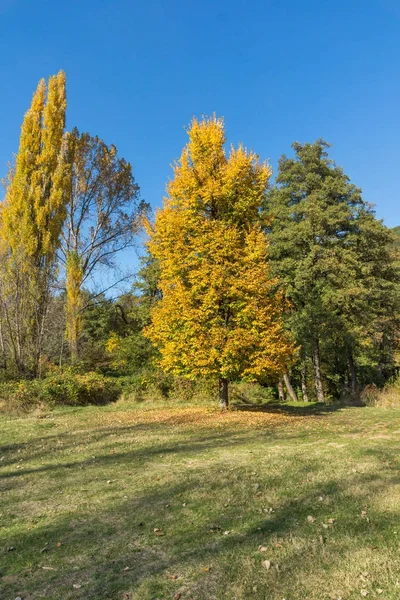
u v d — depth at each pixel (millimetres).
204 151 13570
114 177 27906
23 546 4336
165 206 13695
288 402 19266
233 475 6359
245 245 13078
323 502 5023
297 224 21406
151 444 9141
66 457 8328
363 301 20812
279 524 4484
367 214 22000
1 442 10117
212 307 12414
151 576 3598
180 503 5316
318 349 22688
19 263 20234
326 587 3236
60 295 27172
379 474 6016
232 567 3633
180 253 12969
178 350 12844
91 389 17312
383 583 3225
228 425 11109
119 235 29172
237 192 13219
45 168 22031
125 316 31609
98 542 4332
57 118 22719
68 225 27484
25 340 20297
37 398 16156
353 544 3885
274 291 21156
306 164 22781
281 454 7605
